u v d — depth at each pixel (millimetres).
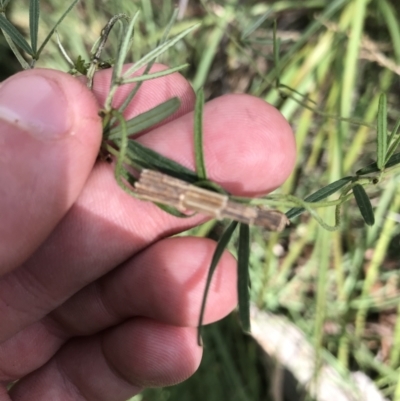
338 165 152
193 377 170
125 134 70
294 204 73
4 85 81
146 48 185
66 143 79
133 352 117
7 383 132
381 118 72
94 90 113
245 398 166
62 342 131
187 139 91
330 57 165
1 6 86
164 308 107
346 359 167
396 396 146
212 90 206
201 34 194
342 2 149
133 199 99
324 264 149
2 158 81
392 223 159
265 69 197
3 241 86
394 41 158
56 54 194
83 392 130
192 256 105
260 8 183
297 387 174
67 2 194
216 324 174
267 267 163
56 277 105
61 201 85
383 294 178
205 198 68
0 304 108
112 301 115
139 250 107
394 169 80
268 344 179
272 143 92
